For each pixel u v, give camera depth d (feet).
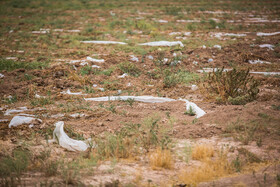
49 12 144.66
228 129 35.04
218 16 134.31
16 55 74.18
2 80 55.31
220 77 48.37
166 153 29.27
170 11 144.25
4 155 29.25
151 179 25.86
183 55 73.10
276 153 29.94
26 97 48.62
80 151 31.37
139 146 31.71
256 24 117.39
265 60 72.84
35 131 35.91
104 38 93.30
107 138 32.45
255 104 41.37
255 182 24.22
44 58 71.46
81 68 62.28
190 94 50.55
